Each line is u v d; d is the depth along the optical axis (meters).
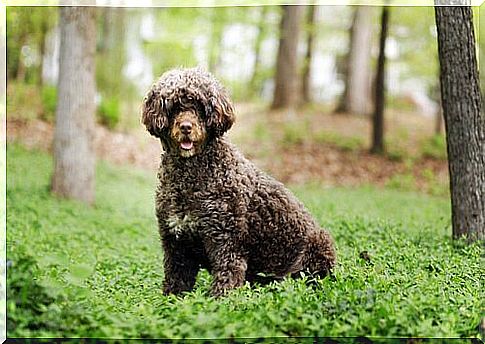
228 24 32.16
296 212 7.53
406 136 28.53
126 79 29.66
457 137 10.08
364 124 29.48
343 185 22.94
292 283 6.77
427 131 30.09
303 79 34.16
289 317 5.94
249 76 41.53
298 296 6.21
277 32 31.30
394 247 9.52
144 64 31.67
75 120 16.69
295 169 24.02
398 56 34.22
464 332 6.00
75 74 16.62
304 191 20.56
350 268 7.95
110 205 17.30
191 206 7.02
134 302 7.21
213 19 30.14
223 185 7.04
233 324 5.73
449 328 5.82
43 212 14.72
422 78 36.06
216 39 33.47
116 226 14.62
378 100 25.52
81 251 11.39
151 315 6.14
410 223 13.08
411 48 33.00
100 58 28.47
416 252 9.20
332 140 26.59
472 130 10.02
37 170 19.94
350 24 34.78
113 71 28.50
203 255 7.36
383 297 6.27
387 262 8.33
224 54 37.56
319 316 6.05
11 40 23.81
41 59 26.69
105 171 22.36
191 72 7.03
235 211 7.07
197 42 33.47
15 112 24.86
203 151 6.99
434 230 12.07
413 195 21.22
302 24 31.39
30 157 21.53
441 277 7.40
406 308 5.98
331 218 12.73
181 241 7.30
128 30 30.81
